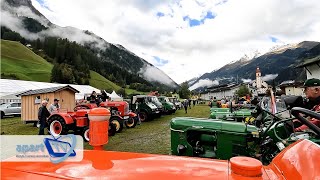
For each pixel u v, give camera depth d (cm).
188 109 3388
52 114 1153
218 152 430
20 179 122
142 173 127
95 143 180
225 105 1922
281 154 160
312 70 2748
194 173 128
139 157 157
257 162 129
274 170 148
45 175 125
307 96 385
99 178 121
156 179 121
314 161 128
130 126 1417
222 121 447
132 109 1830
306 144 148
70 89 2061
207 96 10338
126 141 985
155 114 1950
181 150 444
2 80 3200
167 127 1429
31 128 1531
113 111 1277
